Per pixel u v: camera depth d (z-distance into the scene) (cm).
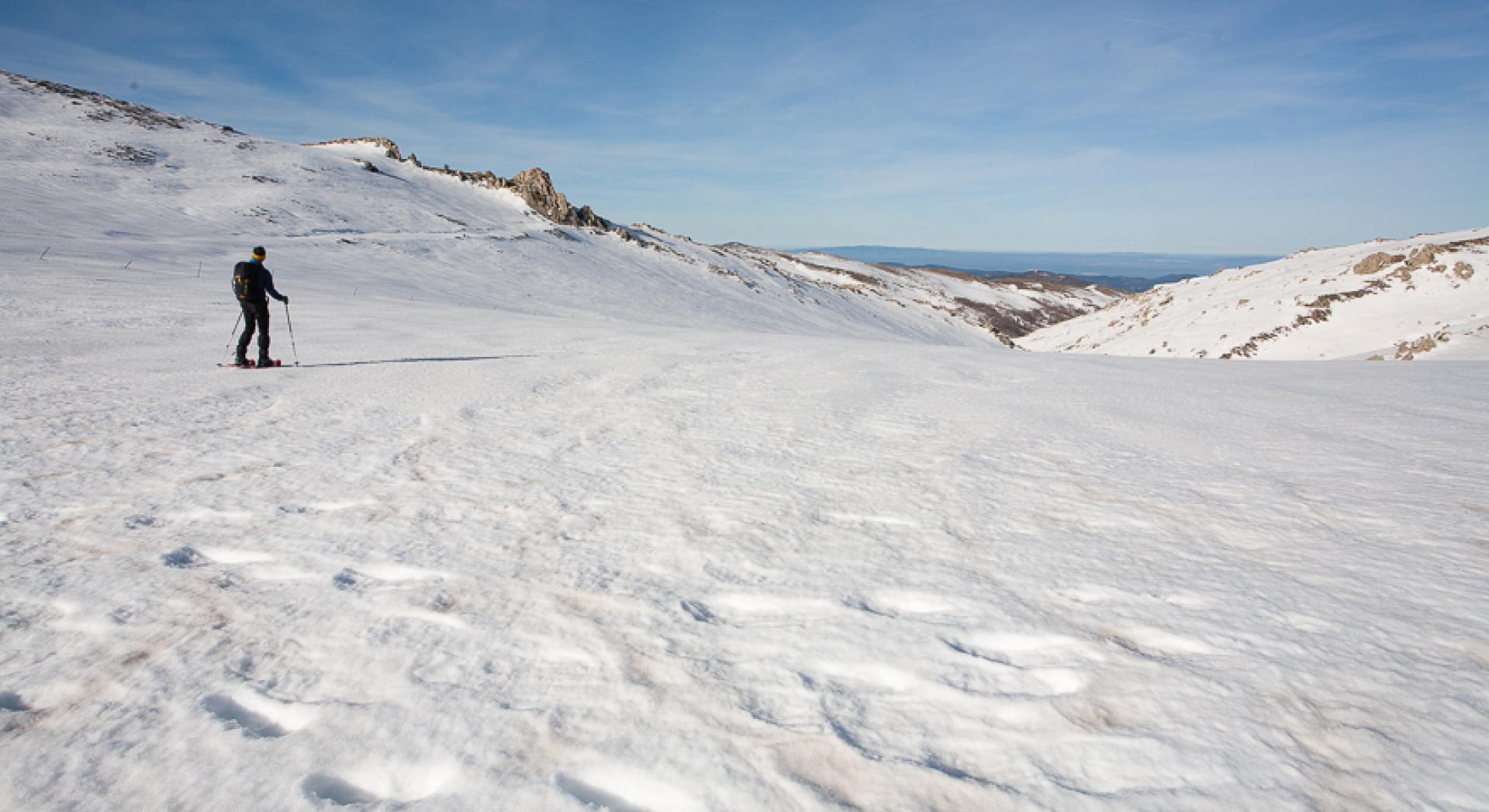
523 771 162
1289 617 231
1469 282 4350
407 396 672
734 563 284
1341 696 184
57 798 153
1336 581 261
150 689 195
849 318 8275
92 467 410
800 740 173
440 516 341
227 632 226
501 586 261
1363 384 878
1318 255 7206
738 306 6462
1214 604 242
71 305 1295
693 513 350
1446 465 442
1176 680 194
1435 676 192
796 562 285
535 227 7306
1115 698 186
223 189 5016
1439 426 581
